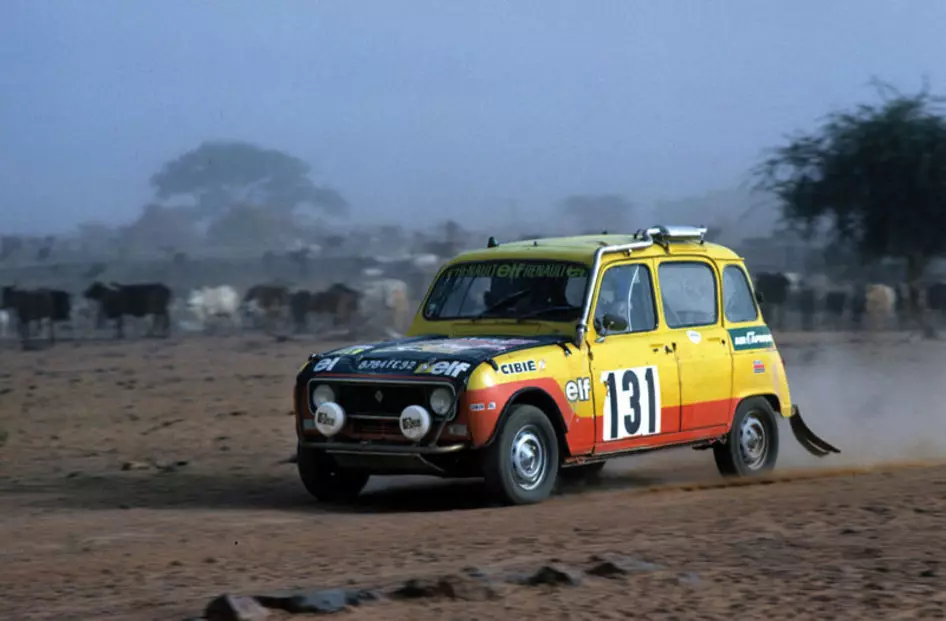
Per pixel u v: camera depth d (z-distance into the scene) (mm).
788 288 55094
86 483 14945
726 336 14289
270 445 18922
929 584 8039
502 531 10445
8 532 11188
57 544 10516
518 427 11945
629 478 15055
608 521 10805
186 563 9461
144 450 18516
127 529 11250
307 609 7508
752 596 7824
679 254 14062
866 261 49406
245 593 8258
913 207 46156
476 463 11922
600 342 12852
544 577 8227
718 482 13820
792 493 12258
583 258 13102
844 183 46844
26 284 92000
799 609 7504
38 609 8031
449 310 13648
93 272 97250
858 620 7266
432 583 7922
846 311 56312
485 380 11680
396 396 11984
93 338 52375
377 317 60344
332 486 12875
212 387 29469
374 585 8297
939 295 51750
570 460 12539
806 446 15523
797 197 48125
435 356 12023
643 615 7414
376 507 12602
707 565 8734
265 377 32250
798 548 9242
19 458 17766
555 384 12289
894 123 46375
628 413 12969
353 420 12203
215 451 18281
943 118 46750
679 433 13547
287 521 11562
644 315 13461
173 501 13414
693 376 13688
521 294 13266
